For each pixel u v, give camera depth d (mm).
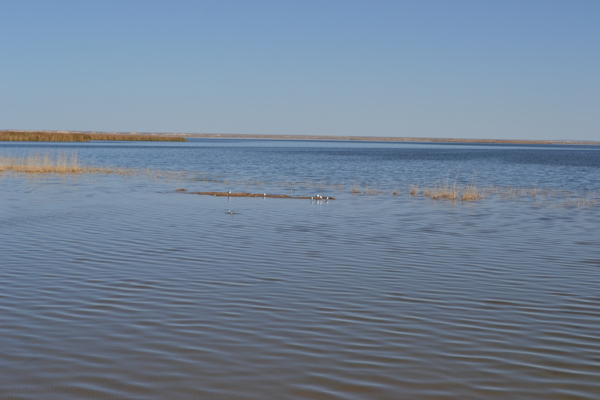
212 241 16031
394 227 19281
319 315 9547
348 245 15812
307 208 24109
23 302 9977
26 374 7168
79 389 6805
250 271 12531
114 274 12039
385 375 7281
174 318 9281
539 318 9586
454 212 23516
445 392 6852
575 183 41469
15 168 42188
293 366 7508
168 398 6617
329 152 108250
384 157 86500
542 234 18156
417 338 8562
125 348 8016
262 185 35531
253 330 8797
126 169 46250
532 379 7227
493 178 45875
